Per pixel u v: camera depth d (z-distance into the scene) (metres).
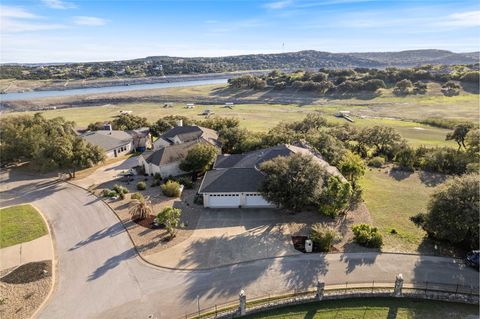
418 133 93.31
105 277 30.48
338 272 30.22
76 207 45.91
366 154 71.62
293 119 118.25
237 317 25.31
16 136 63.53
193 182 54.34
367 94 165.62
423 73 183.50
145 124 94.62
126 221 41.25
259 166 46.09
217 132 76.31
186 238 36.75
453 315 24.92
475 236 31.72
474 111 122.38
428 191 50.88
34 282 29.88
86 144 58.88
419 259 32.00
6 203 47.88
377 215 42.31
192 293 28.08
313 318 24.81
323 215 41.59
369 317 24.80
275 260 32.28
